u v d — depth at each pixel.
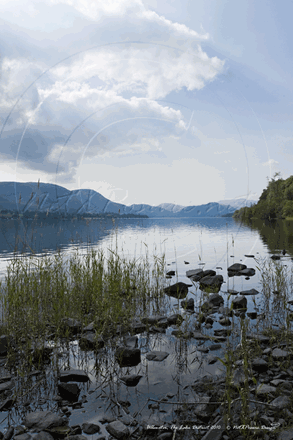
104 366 3.08
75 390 2.52
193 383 2.69
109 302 4.30
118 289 4.85
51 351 3.42
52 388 2.67
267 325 4.14
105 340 3.76
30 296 4.18
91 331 4.02
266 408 2.25
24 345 3.57
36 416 2.19
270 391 2.46
